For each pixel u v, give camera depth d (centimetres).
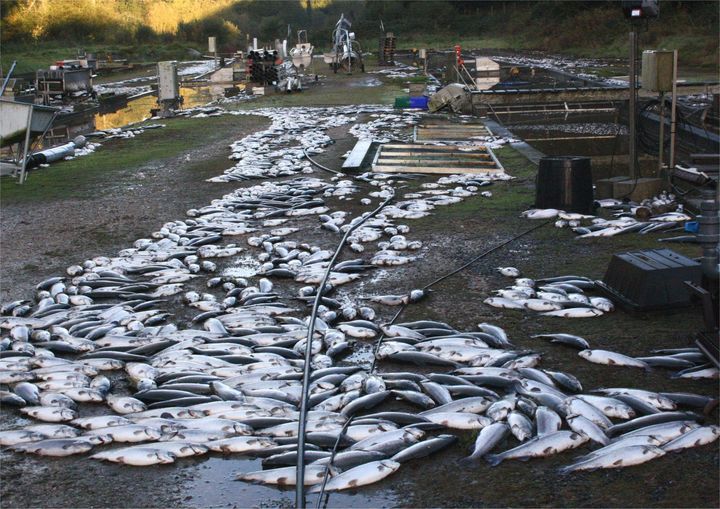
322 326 660
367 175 1415
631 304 670
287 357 607
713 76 3225
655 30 5094
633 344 611
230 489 440
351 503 421
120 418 504
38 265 923
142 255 923
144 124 2494
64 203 1283
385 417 489
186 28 9250
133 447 472
